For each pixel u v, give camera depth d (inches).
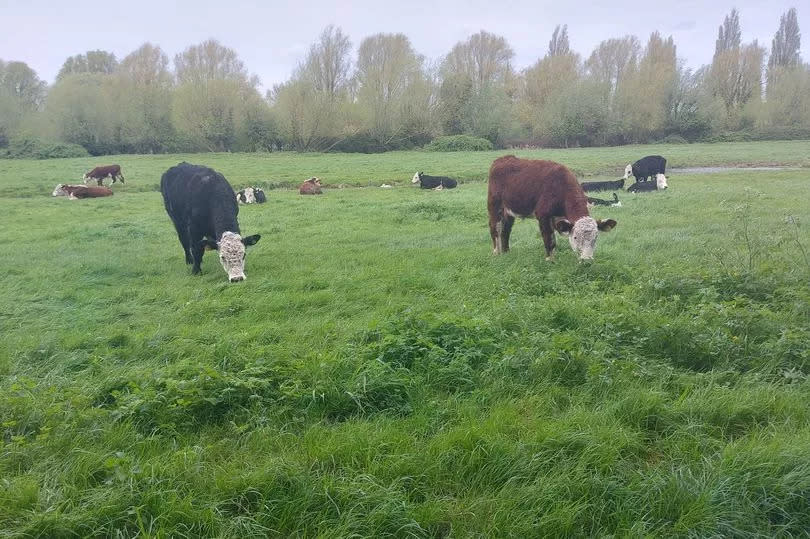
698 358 189.6
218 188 376.5
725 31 3105.3
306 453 139.1
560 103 2293.3
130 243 499.2
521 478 129.9
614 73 2559.1
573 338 194.1
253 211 709.9
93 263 397.4
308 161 1643.7
